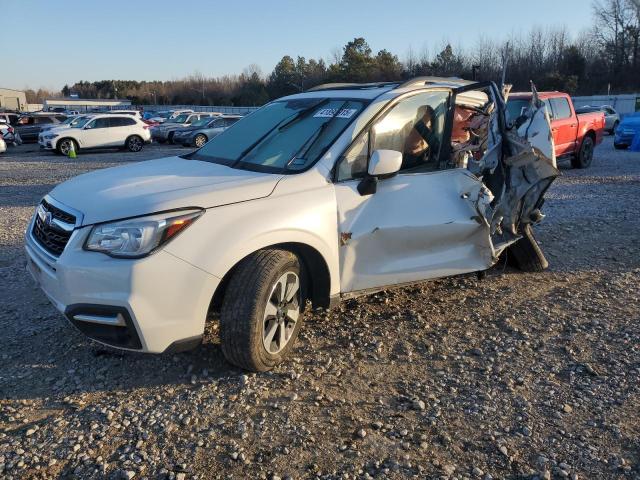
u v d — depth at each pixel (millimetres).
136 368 3695
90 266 3117
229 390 3443
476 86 4512
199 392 3416
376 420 3168
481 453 2902
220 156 4422
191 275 3182
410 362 3838
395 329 4332
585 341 4156
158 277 3105
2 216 8883
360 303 4797
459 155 4621
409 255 4211
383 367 3766
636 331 4324
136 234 3107
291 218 3516
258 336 3455
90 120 24281
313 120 4266
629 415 3232
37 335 4160
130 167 4355
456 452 2908
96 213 3242
